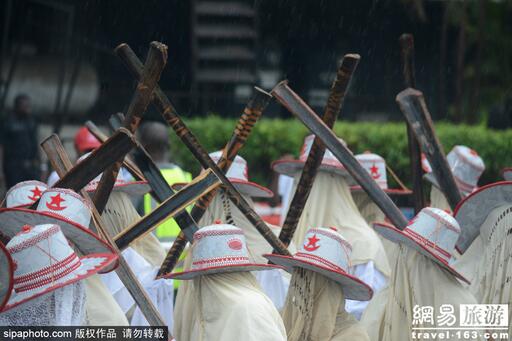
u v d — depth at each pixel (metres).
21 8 38.09
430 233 16.98
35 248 12.91
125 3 41.28
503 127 39.97
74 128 40.22
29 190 17.61
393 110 45.72
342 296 16.66
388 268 20.66
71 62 39.94
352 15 45.12
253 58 44.41
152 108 38.66
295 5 44.72
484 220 18.77
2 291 13.00
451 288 17.06
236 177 20.30
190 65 43.88
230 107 44.25
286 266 17.28
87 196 16.31
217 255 15.30
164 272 18.47
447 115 45.59
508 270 18.25
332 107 18.53
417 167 21.16
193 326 17.86
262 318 14.90
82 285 13.30
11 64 38.09
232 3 43.94
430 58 46.31
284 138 35.25
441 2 45.16
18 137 35.28
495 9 46.59
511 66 46.84
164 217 17.27
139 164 18.20
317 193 21.47
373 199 18.91
